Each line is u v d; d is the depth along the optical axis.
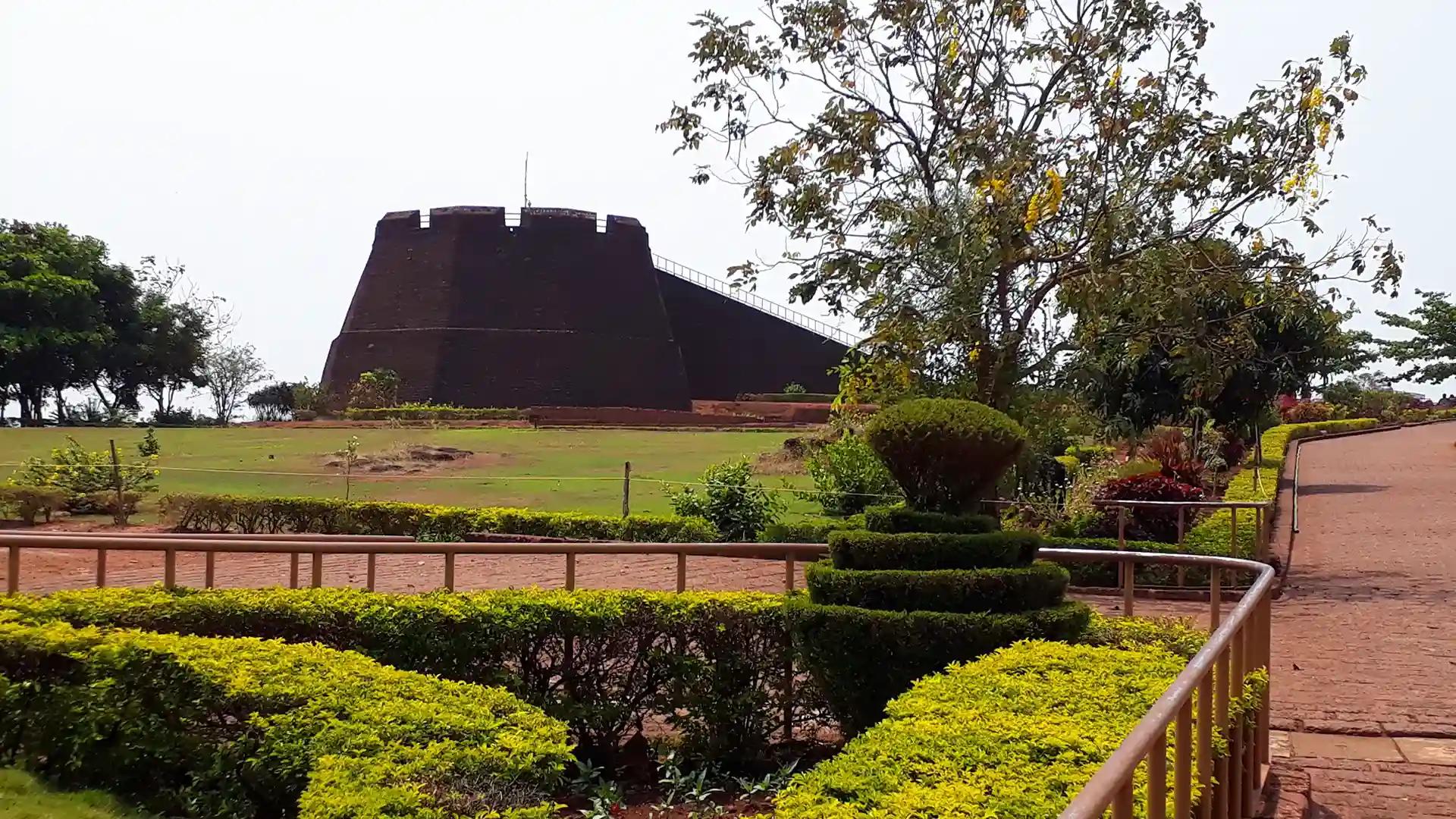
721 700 6.83
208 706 5.68
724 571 15.22
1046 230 13.74
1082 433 17.83
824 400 57.59
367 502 18.89
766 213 14.53
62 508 20.34
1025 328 13.91
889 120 14.47
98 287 51.56
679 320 62.84
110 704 6.12
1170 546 13.38
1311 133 13.00
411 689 5.48
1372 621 10.66
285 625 6.95
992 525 6.51
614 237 57.81
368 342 56.31
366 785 4.25
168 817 5.82
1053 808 3.31
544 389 54.84
